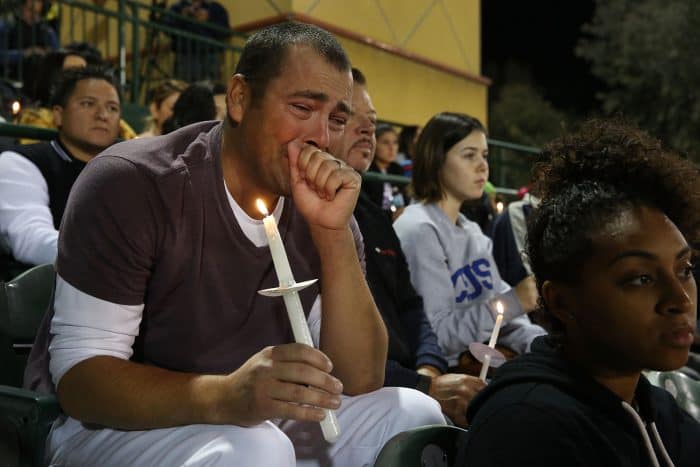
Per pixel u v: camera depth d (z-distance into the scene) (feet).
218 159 5.78
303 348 4.70
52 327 5.50
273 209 6.09
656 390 5.13
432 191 10.71
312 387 4.71
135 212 5.41
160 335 5.84
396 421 6.21
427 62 35.17
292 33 5.56
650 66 66.08
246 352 6.03
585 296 4.21
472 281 10.50
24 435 5.46
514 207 13.32
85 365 5.26
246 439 4.97
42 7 23.99
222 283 5.81
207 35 27.96
